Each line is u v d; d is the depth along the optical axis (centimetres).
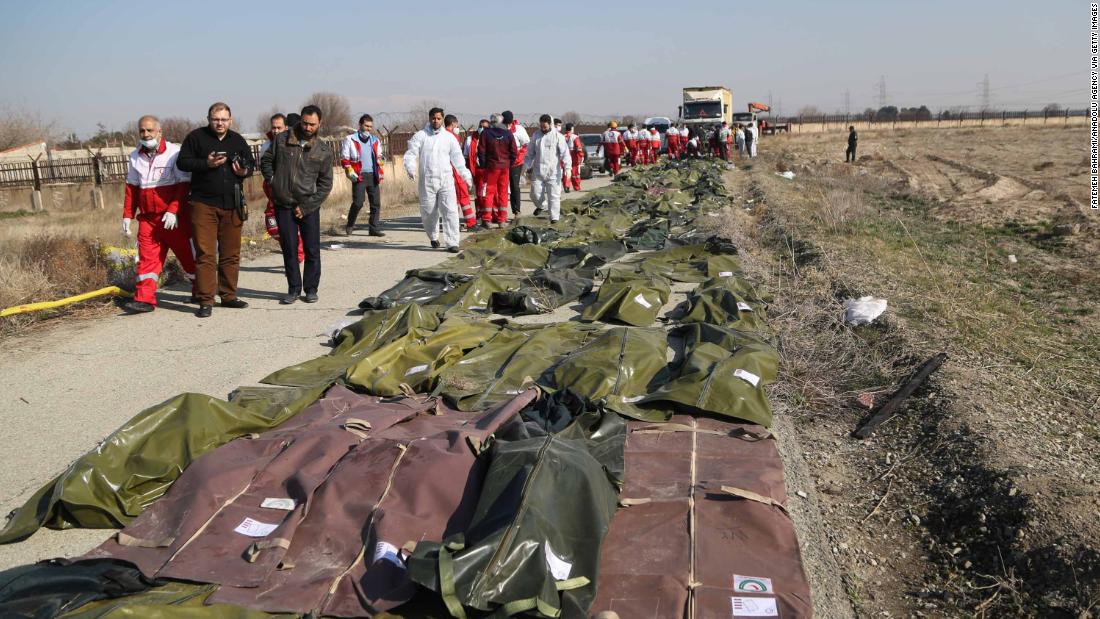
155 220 838
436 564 331
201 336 766
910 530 438
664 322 781
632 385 580
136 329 790
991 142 5272
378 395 583
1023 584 380
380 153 1376
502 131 1401
